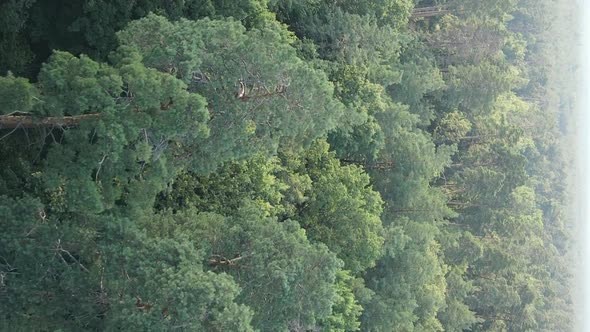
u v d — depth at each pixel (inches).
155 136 829.2
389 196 1640.0
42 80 772.6
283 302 900.0
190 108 785.6
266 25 1176.2
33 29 1101.7
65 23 1107.9
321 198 1346.0
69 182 800.9
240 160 1154.0
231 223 976.9
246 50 831.7
